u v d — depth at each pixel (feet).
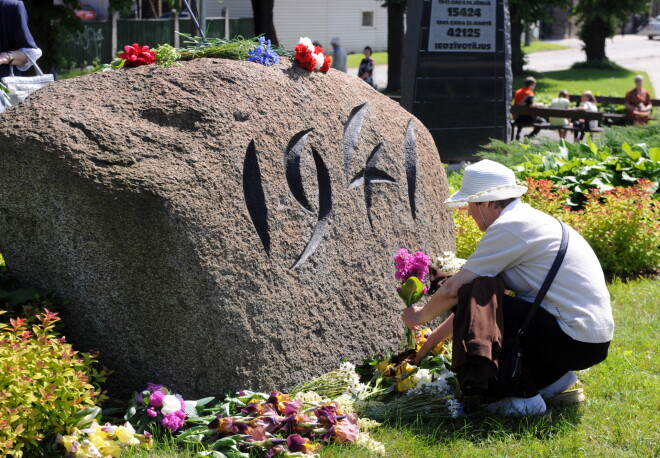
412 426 13.21
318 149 14.70
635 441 12.71
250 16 110.42
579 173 28.66
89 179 12.00
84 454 10.82
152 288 12.26
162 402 12.06
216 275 12.52
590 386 14.89
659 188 28.60
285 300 13.52
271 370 13.32
